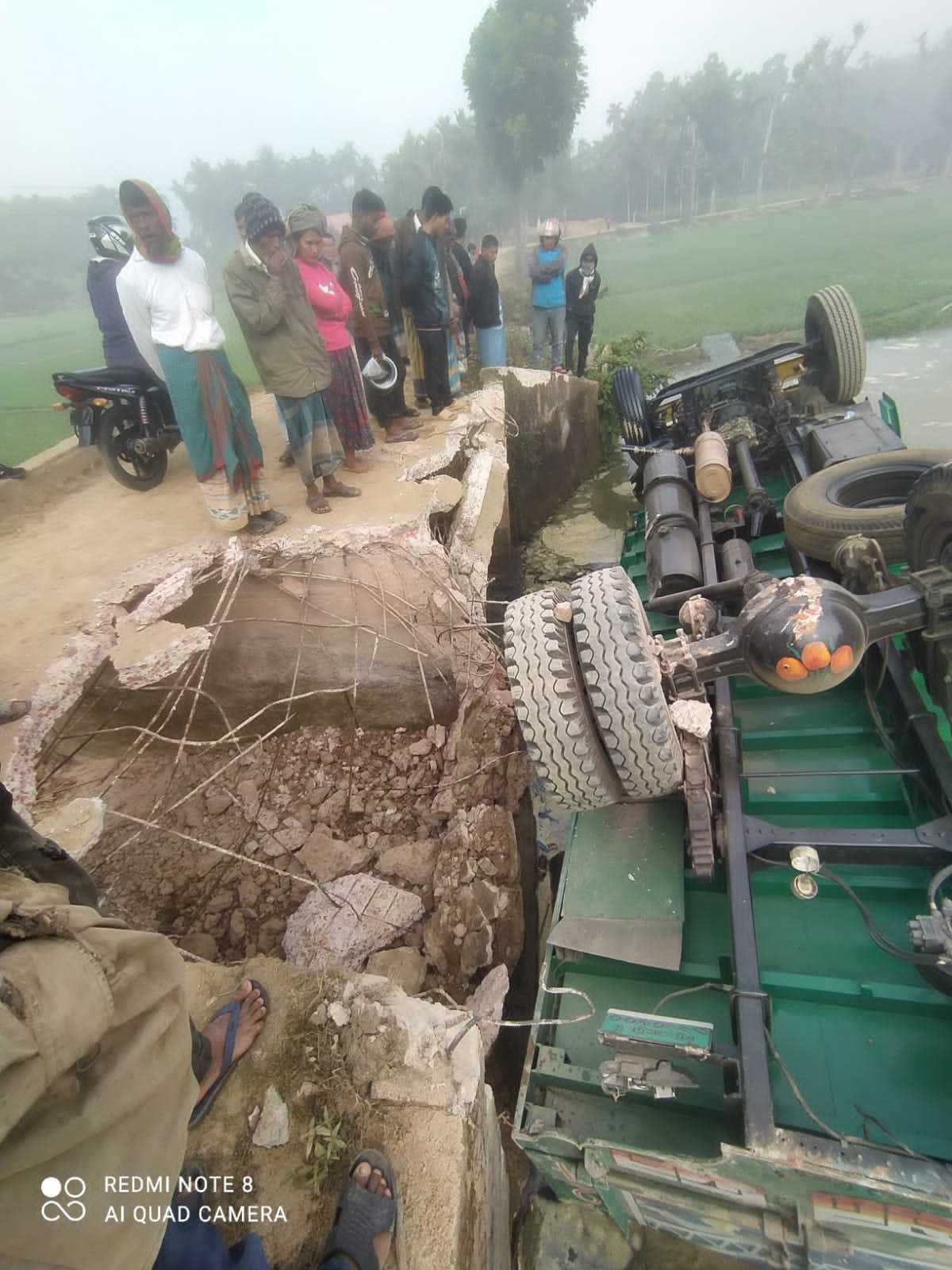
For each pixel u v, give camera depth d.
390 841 4.38
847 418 5.48
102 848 4.33
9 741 3.39
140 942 1.41
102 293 4.96
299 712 4.90
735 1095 2.16
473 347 9.22
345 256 5.10
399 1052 2.48
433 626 4.47
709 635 3.28
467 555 4.70
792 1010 2.53
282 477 5.28
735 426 6.05
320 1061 2.47
